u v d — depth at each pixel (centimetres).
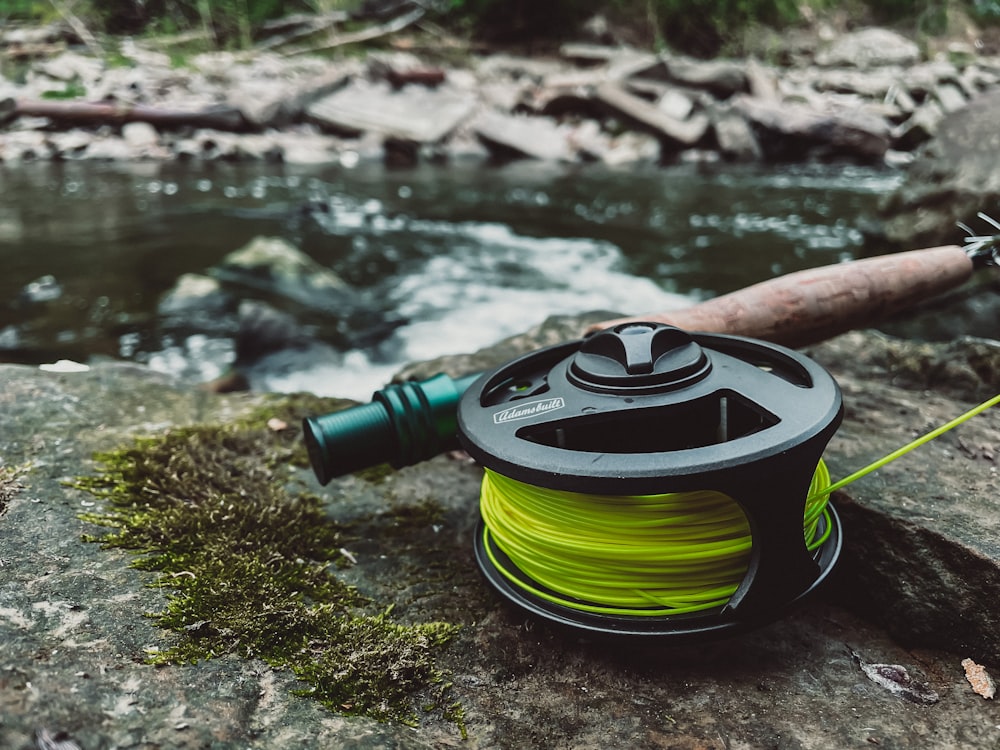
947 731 24
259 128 173
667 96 183
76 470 32
